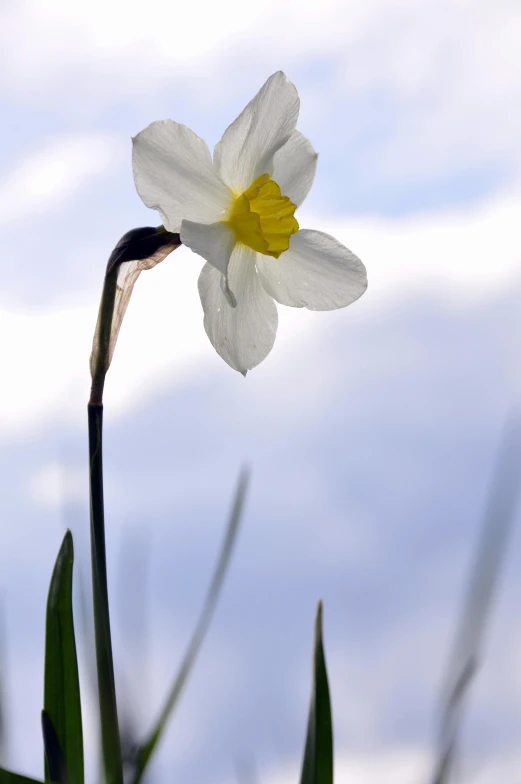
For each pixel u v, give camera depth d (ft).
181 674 2.21
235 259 2.38
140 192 2.31
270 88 2.35
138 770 2.19
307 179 2.43
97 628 2.21
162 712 2.21
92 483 2.23
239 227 2.35
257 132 2.37
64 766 2.16
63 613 2.23
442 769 2.07
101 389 2.26
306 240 2.40
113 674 2.21
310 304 2.41
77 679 2.23
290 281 2.41
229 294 2.30
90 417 2.25
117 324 2.28
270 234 2.37
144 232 2.30
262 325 2.41
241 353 2.38
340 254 2.40
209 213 2.35
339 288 2.40
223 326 2.36
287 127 2.38
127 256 2.28
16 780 2.15
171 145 2.32
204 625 2.23
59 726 2.21
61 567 2.23
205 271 2.35
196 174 2.34
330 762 2.17
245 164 2.38
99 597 2.21
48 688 2.22
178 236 2.31
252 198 2.36
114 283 2.27
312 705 2.18
